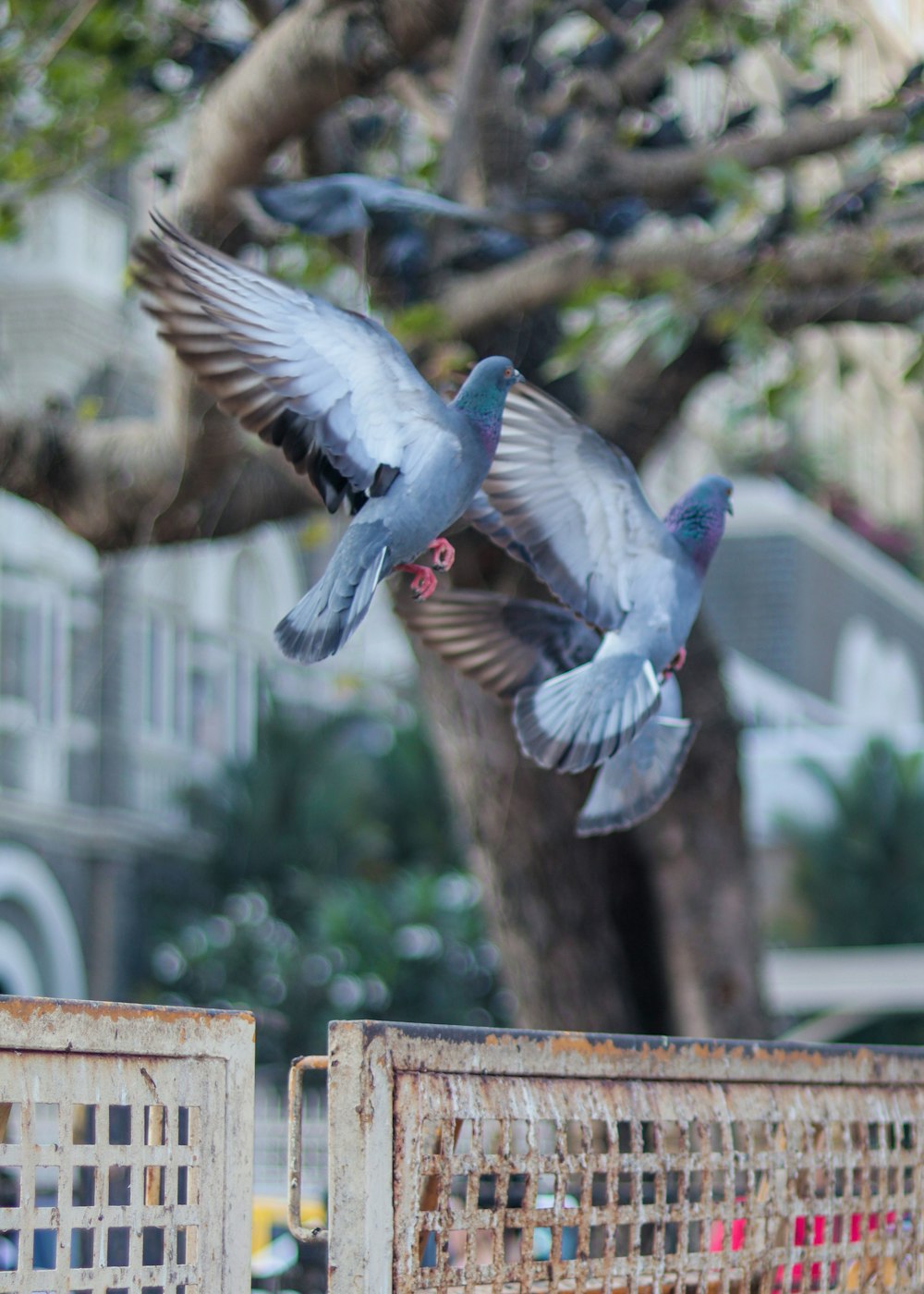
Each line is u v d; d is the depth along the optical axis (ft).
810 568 149.59
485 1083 14.08
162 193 35.68
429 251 36.81
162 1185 13.71
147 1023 13.48
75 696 105.29
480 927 110.32
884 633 173.17
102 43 41.57
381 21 29.91
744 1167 16.49
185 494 37.27
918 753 102.47
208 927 111.34
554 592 16.05
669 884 43.93
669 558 16.06
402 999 108.17
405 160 47.09
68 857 106.11
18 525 100.53
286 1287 26.27
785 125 38.55
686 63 43.62
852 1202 17.95
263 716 120.57
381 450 13.74
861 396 180.04
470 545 36.40
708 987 43.42
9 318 94.02
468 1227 13.88
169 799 114.62
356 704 121.29
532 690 15.83
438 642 18.20
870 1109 18.35
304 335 13.71
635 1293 15.26
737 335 38.68
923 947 98.22
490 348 40.45
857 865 99.66
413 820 119.44
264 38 31.60
